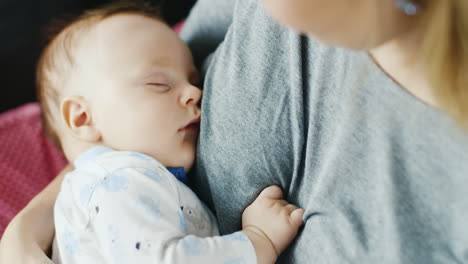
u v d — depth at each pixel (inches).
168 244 23.0
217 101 23.9
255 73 22.1
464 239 15.9
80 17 33.1
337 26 13.2
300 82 20.6
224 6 28.7
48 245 28.2
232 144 23.1
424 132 15.8
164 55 28.2
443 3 12.9
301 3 12.7
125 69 27.8
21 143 44.6
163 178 25.6
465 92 13.7
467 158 14.9
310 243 20.9
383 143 17.0
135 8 33.5
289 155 22.4
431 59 13.6
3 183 41.6
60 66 30.4
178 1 67.6
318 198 20.0
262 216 23.2
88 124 29.4
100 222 24.0
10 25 61.6
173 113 27.2
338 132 19.0
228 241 22.8
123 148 28.2
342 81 18.7
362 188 18.4
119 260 23.0
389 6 13.3
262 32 21.9
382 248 17.9
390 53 15.9
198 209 26.6
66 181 27.7
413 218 17.0
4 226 38.9
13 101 62.2
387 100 16.6
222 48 24.5
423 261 17.2
